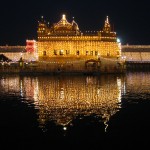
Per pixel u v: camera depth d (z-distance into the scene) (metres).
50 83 79.44
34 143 28.23
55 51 120.44
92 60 119.31
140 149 26.34
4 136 30.38
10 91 64.31
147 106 45.16
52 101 50.41
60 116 38.59
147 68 166.38
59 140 29.02
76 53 120.44
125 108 43.69
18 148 26.97
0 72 119.12
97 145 27.58
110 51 121.06
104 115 38.97
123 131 31.53
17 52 156.50
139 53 169.25
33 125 34.19
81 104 47.34
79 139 29.23
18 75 112.75
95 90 64.06
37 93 60.53
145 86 72.38
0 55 142.00
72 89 65.75
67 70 117.06
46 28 122.56
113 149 26.50
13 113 40.81
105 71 118.19
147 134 30.47
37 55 122.56
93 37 120.69
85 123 34.84
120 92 61.34
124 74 116.75
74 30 122.12
